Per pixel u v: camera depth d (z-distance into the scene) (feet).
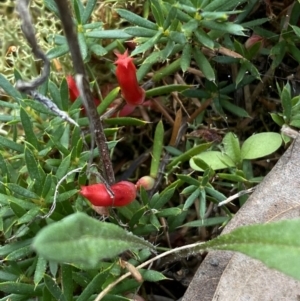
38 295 0.32
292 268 0.22
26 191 0.31
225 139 0.37
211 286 0.31
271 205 0.32
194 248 0.29
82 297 0.30
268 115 0.42
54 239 0.19
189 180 0.35
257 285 0.30
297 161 0.32
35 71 0.43
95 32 0.36
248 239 0.24
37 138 0.36
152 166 0.37
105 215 0.33
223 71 0.41
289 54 0.40
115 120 0.37
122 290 0.32
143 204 0.34
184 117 0.41
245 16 0.39
